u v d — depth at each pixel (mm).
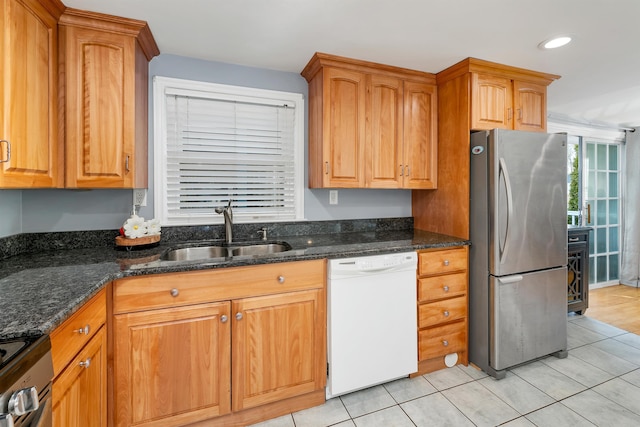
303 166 2416
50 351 854
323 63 2090
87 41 1585
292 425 1649
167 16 1625
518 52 2035
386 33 1809
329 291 1782
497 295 2033
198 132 2164
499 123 2277
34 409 729
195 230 2135
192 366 1511
